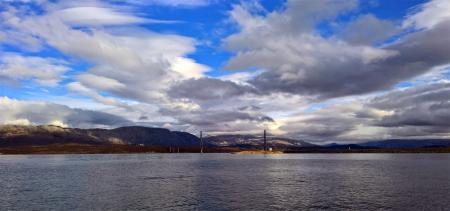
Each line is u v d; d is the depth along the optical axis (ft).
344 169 555.28
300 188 306.35
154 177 420.77
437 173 456.04
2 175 454.81
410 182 347.36
